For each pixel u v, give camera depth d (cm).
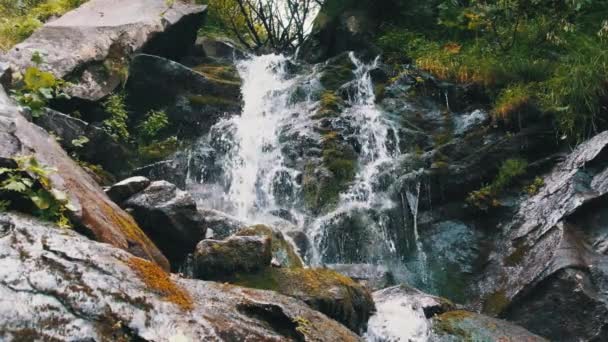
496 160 673
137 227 402
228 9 1245
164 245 440
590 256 507
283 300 335
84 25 778
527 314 493
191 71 784
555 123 680
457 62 826
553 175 633
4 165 323
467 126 735
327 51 1037
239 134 766
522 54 803
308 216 665
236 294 321
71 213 326
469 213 652
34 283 248
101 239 335
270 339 283
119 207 421
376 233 646
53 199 321
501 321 452
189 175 711
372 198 680
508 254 579
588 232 539
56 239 282
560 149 676
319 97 845
